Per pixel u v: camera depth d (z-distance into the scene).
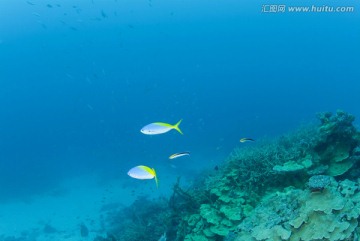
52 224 20.06
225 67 103.12
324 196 4.46
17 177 32.69
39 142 61.22
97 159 37.06
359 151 5.83
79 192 26.00
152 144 39.31
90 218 19.80
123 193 23.69
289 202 4.96
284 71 80.88
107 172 30.91
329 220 4.07
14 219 22.02
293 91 61.59
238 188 7.03
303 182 6.11
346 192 4.48
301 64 89.38
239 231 5.15
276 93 60.44
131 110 88.00
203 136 39.19
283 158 7.02
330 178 4.77
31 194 27.22
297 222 4.30
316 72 77.12
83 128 76.12
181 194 8.35
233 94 65.62
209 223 6.52
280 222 4.62
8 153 50.59
